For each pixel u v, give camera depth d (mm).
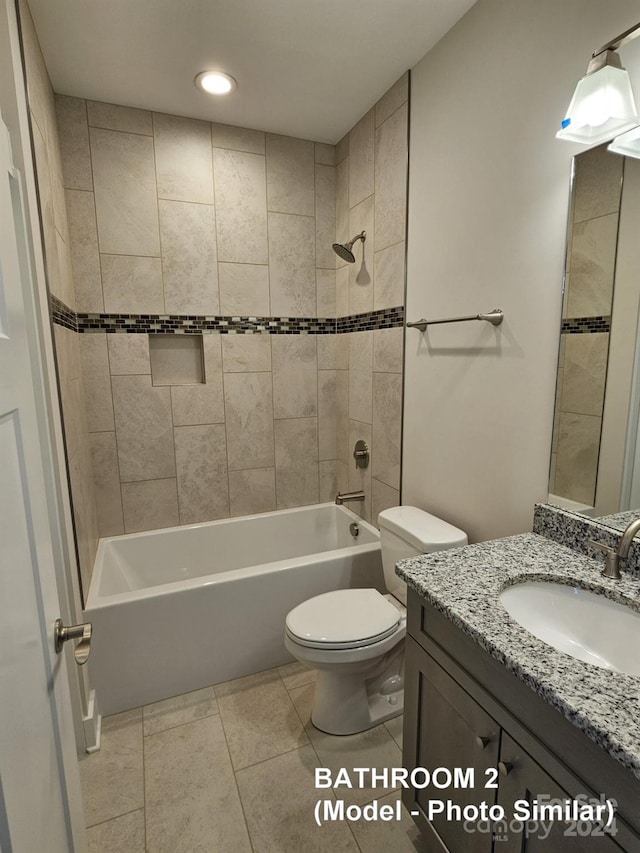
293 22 1635
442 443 1905
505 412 1564
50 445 1391
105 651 1784
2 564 603
